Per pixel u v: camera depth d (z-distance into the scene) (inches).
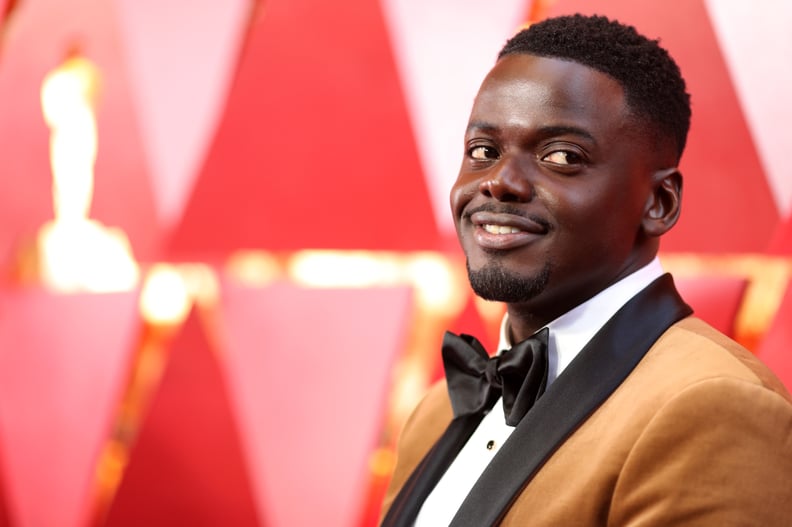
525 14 261.9
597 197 98.0
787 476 82.4
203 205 280.5
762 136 239.9
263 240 277.4
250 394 284.0
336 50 273.4
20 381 311.3
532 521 90.9
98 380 300.0
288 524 280.8
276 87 276.5
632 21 249.0
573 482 90.7
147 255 286.8
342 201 272.8
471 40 265.3
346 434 278.5
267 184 276.8
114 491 293.7
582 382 97.6
